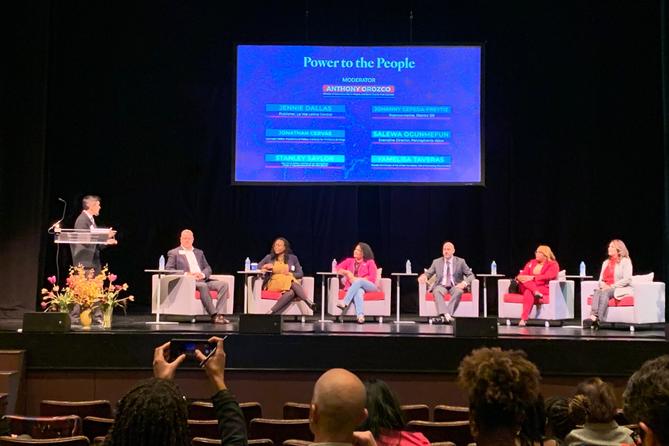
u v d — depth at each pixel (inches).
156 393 71.2
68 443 135.0
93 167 353.4
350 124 332.5
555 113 358.9
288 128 332.5
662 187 354.9
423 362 234.1
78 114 352.8
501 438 68.3
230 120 360.5
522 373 68.7
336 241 359.6
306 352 236.1
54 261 346.6
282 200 362.3
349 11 357.4
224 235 361.1
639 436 64.7
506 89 359.6
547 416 131.2
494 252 359.9
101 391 233.0
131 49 356.2
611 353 231.8
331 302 311.7
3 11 306.5
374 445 80.0
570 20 356.8
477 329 234.1
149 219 357.4
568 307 306.5
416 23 357.1
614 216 356.8
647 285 271.3
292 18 357.4
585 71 357.1
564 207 358.3
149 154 357.7
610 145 356.8
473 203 363.6
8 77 306.0
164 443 69.8
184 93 359.3
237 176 332.5
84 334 233.1
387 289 311.0
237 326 267.9
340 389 75.6
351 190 360.5
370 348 235.3
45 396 231.5
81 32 352.8
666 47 308.8
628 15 354.3
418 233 362.0
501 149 360.5
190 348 83.6
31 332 231.8
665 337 235.3
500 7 357.7
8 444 134.8
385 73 332.5
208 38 358.9
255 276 304.8
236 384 236.2
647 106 354.6
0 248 301.0
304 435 153.6
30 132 307.1
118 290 260.1
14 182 304.2
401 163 331.3
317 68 332.5
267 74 333.4
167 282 287.0
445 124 331.9
